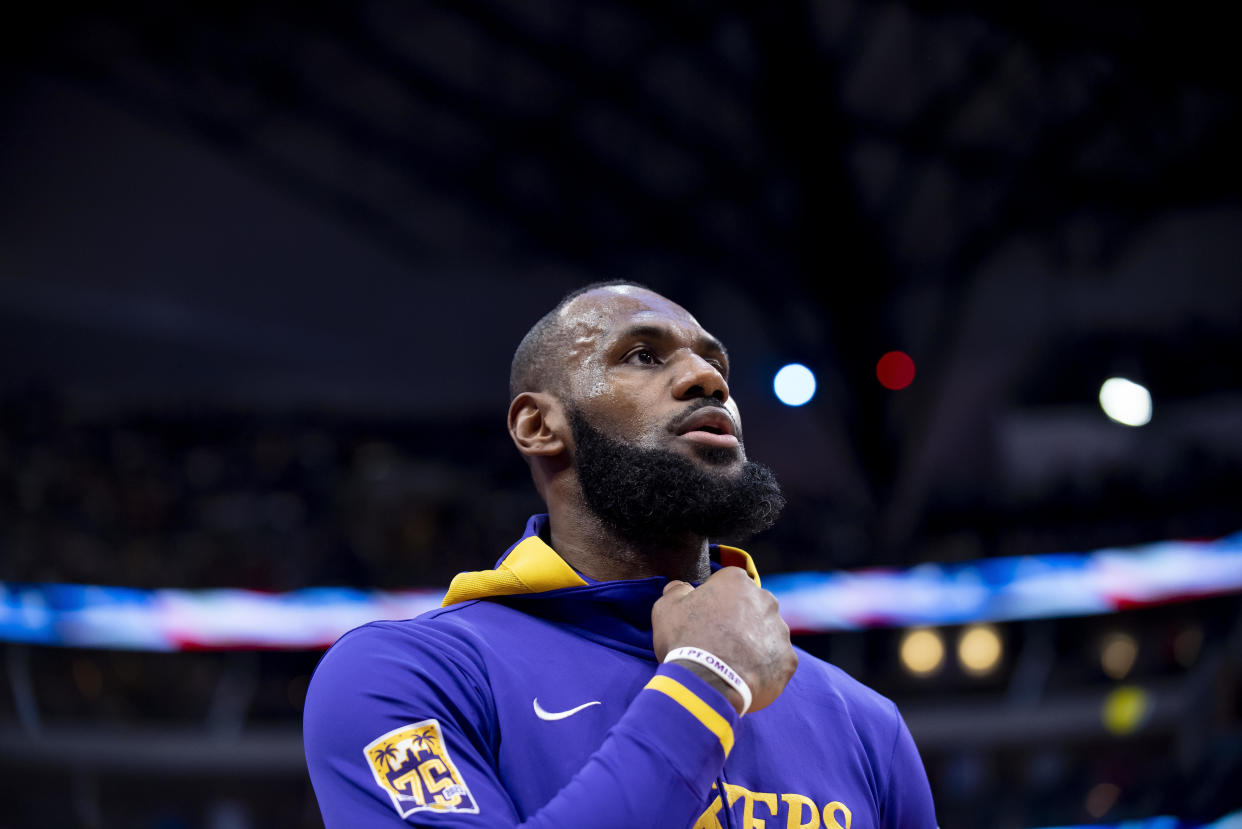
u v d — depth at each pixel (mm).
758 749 1939
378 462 23328
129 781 16109
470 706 1820
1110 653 18141
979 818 16891
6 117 21156
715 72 20234
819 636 18062
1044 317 23000
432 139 23125
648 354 2133
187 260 23000
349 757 1742
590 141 22625
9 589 15758
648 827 1565
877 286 20484
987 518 22547
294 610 16891
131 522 19484
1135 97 19578
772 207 21672
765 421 23969
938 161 20859
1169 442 22766
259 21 20797
